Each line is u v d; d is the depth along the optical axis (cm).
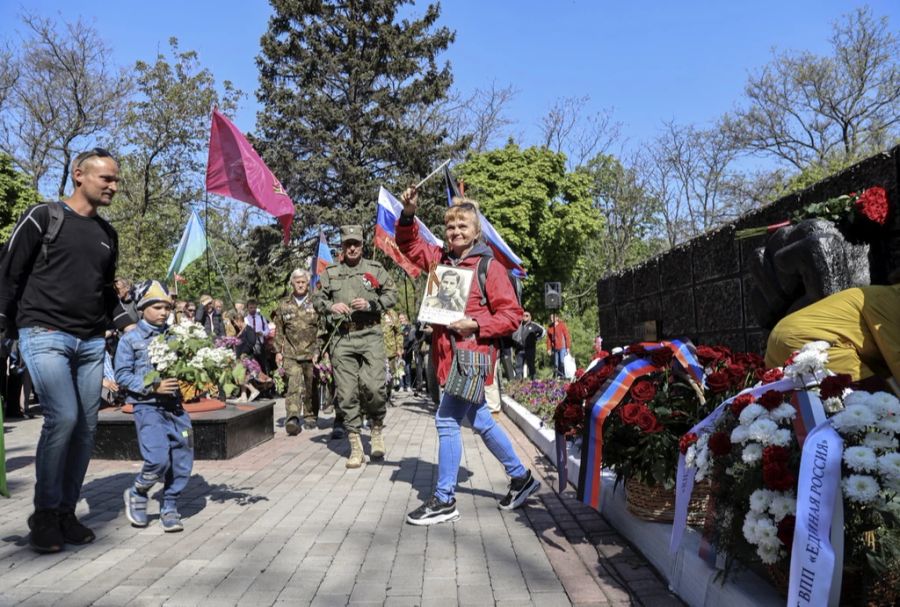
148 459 469
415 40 3362
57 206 436
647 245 4388
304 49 3225
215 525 492
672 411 390
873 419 250
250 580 379
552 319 2158
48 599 351
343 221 3022
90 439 460
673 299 902
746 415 283
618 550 417
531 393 1151
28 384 1254
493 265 498
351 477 660
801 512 249
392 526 484
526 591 358
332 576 385
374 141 3291
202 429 757
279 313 997
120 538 461
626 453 398
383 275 732
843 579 258
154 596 356
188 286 3803
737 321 705
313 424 1065
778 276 450
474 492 584
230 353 502
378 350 723
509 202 3086
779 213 608
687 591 334
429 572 389
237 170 630
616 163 4141
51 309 433
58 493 433
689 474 328
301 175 3112
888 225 436
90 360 458
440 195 3203
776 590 287
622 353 429
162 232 3762
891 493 243
